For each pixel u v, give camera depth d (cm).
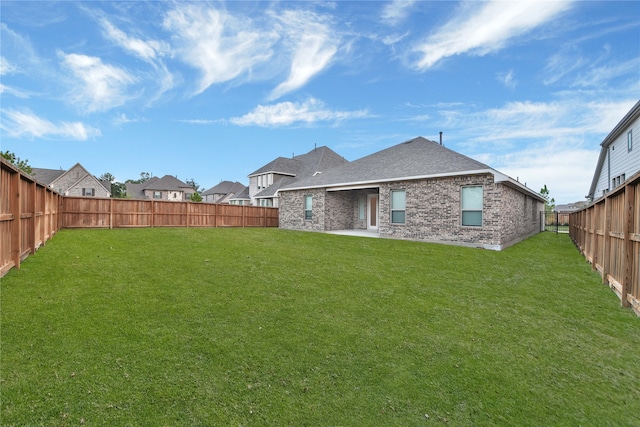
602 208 767
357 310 498
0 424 232
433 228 1292
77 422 241
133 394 275
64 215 1342
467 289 632
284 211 2022
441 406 289
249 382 306
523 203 1636
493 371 344
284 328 421
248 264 761
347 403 287
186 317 432
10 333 352
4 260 539
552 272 802
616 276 636
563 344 411
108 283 550
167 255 818
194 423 251
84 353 327
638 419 281
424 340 409
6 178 541
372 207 1800
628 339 429
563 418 279
